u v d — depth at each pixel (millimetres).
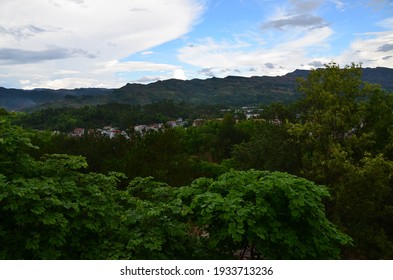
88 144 17188
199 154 63625
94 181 6602
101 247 5723
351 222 15070
